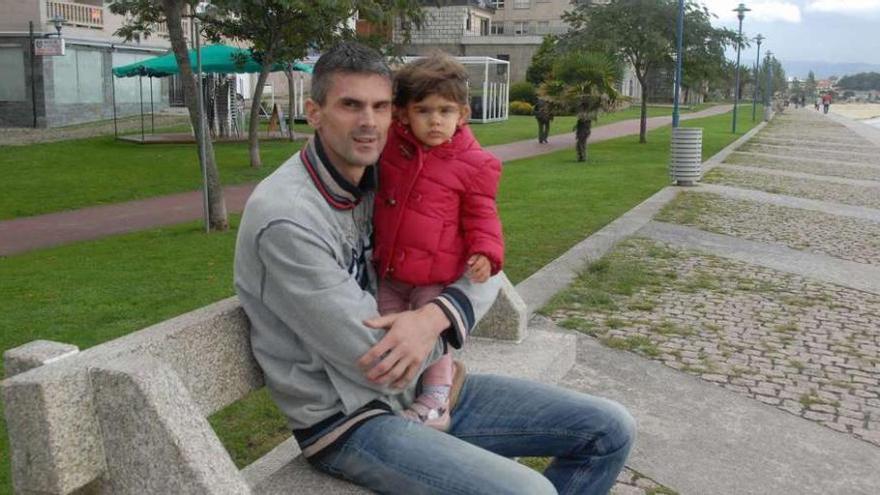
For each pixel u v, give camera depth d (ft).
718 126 137.69
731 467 12.87
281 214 7.41
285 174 7.74
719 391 16.15
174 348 7.46
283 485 7.89
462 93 8.39
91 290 23.98
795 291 24.70
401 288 8.79
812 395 16.14
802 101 405.59
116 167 61.41
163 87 125.29
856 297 24.20
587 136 68.74
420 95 8.21
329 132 7.72
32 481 6.39
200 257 29.50
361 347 7.52
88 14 102.17
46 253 31.24
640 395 15.78
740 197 46.70
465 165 8.45
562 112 68.69
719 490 12.09
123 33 55.77
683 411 15.06
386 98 7.80
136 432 6.59
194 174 58.44
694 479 12.41
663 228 35.09
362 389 7.79
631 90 239.30
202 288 24.18
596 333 19.54
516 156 75.10
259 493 7.73
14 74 95.76
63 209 43.98
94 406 6.65
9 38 94.63
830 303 23.32
